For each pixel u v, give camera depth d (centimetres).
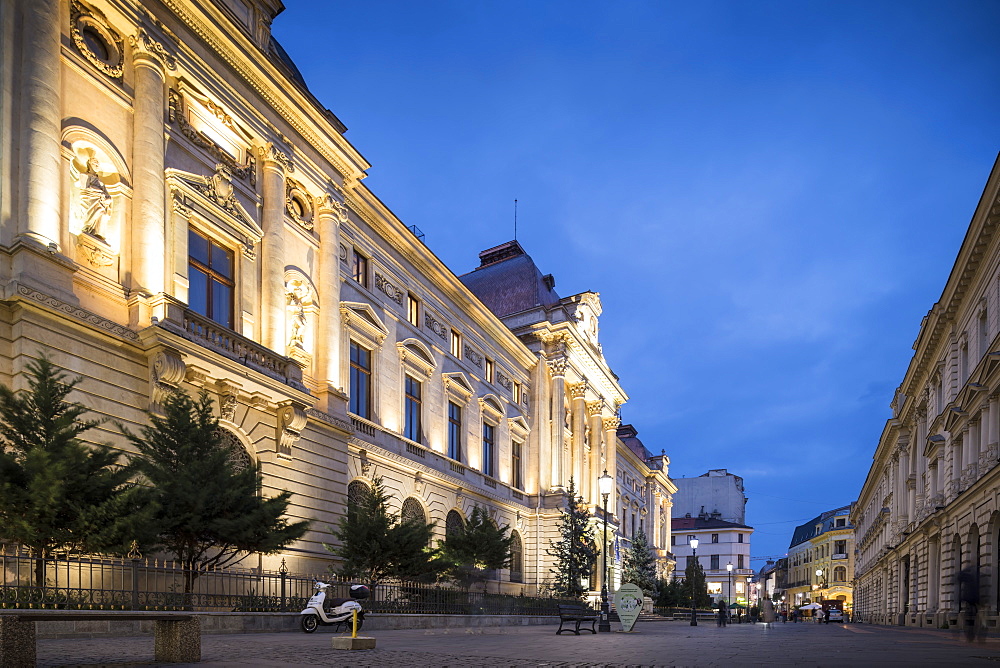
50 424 1420
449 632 2086
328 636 1631
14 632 736
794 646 1625
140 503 1477
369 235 3262
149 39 2111
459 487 3800
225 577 2066
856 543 9444
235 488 1723
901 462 5250
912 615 4425
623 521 6956
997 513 2653
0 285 1644
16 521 1319
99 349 1823
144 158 2044
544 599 3522
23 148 1730
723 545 11412
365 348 3191
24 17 1788
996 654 1347
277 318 2495
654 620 5031
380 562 2322
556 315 5222
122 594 1523
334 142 2884
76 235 1852
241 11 2559
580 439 5403
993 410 2806
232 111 2423
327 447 2655
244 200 2458
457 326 4094
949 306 3538
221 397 2155
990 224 2838
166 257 2106
